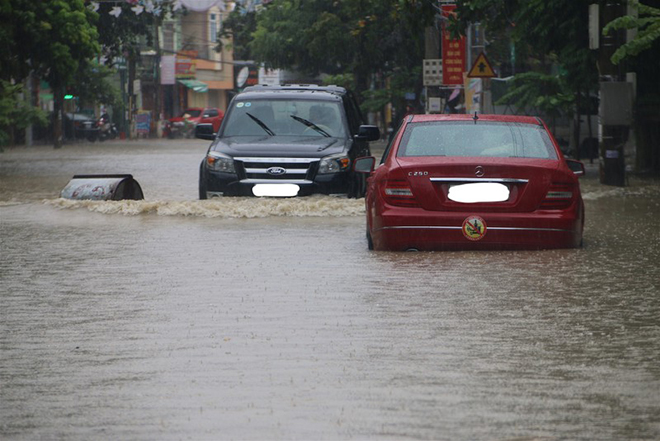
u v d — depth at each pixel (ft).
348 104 95.55
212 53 470.80
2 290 48.65
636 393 29.71
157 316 41.63
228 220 76.59
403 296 45.11
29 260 58.44
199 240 65.57
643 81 135.64
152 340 37.19
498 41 226.58
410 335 37.40
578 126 168.66
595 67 132.98
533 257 55.93
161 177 140.05
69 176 145.07
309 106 91.40
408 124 62.44
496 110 190.60
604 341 36.47
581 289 46.57
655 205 91.56
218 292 46.85
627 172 141.69
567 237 57.82
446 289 46.70
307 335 37.52
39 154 229.25
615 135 118.42
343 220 75.82
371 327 38.83
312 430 26.25
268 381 31.14
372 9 267.80
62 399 29.63
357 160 66.49
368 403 28.66
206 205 80.84
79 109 369.71
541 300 44.04
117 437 26.00
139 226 73.72
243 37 404.98
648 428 26.35
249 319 40.57
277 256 57.93
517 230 57.11
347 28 285.23
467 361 33.53
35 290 48.57
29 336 38.40
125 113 396.78
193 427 26.66
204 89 446.60
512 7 134.21
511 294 45.42
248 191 84.58
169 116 449.89
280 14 326.85
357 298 44.75
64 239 67.56
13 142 277.64
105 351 35.63
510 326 38.88
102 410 28.43
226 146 86.58
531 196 57.26
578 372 32.12
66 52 189.06
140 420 27.40
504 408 28.14
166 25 446.19
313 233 68.39
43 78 199.31
